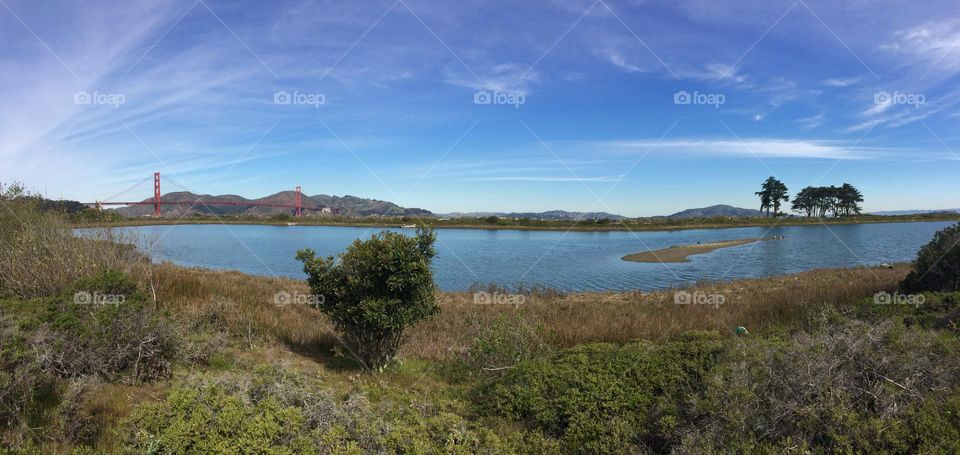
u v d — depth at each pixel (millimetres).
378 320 7242
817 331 6523
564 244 51875
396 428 4168
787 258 35938
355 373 7285
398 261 7441
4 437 4062
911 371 4645
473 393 6078
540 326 8359
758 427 4074
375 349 7680
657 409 4711
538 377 5586
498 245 51188
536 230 80125
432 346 8977
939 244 12695
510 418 5211
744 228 83812
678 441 4328
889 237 57844
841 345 4855
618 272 29328
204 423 3689
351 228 78625
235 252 38812
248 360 7285
